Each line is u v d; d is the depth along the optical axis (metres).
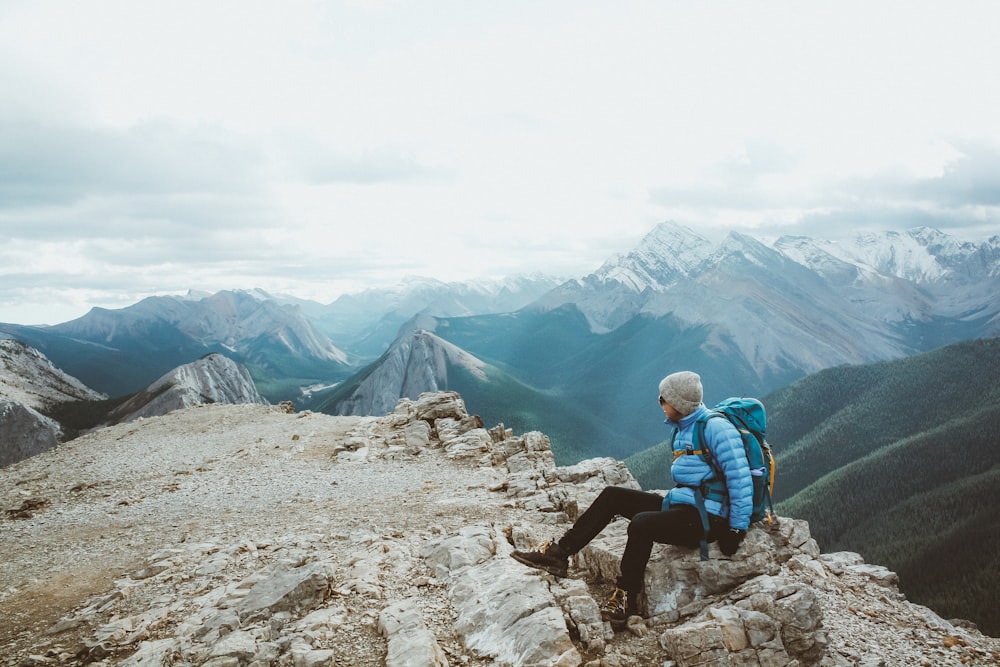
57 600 9.34
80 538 13.05
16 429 127.75
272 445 23.34
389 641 6.89
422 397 25.28
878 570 10.64
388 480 17.25
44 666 7.09
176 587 9.22
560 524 11.53
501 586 7.65
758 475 6.99
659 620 6.96
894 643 7.91
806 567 9.94
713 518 6.79
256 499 15.56
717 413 7.07
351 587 8.40
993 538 144.50
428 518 12.12
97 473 20.72
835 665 6.92
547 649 6.26
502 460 19.39
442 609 7.73
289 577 8.43
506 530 10.37
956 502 171.62
